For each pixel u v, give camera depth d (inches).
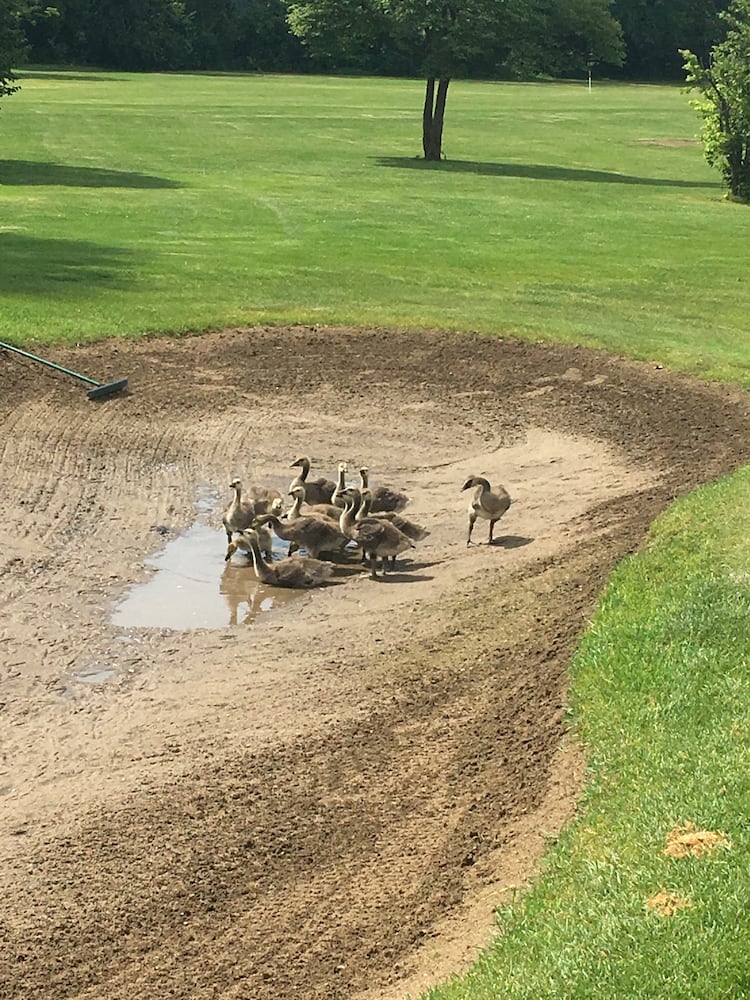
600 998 255.0
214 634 505.4
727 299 1074.1
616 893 291.0
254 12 4466.0
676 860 298.7
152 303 959.6
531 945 279.6
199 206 1475.1
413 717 425.7
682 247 1330.0
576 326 943.0
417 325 932.6
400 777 387.9
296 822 367.2
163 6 4274.1
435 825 358.9
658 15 4756.4
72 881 344.5
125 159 1966.0
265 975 302.0
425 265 1165.7
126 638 499.5
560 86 4207.7
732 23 1839.3
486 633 483.5
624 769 354.0
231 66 4439.0
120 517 618.5
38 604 523.8
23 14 1882.4
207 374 830.5
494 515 587.5
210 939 318.3
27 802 384.2
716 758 345.1
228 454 706.8
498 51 2372.0
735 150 1768.0
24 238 1210.0
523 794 363.9
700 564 499.2
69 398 770.2
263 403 788.6
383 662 471.5
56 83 3442.4
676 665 409.1
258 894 335.6
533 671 441.1
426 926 312.5
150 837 363.6
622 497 645.3
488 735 403.5
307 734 418.6
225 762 403.2
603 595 488.1
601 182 1937.7
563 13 3410.4
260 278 1069.1
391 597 540.4
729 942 266.2
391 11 2138.3
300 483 632.4
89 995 300.4
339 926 318.0
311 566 557.9
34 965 311.9
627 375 847.7
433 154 2139.5
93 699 450.3
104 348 856.3
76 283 1016.2
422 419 775.7
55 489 645.3
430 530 616.1
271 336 903.7
